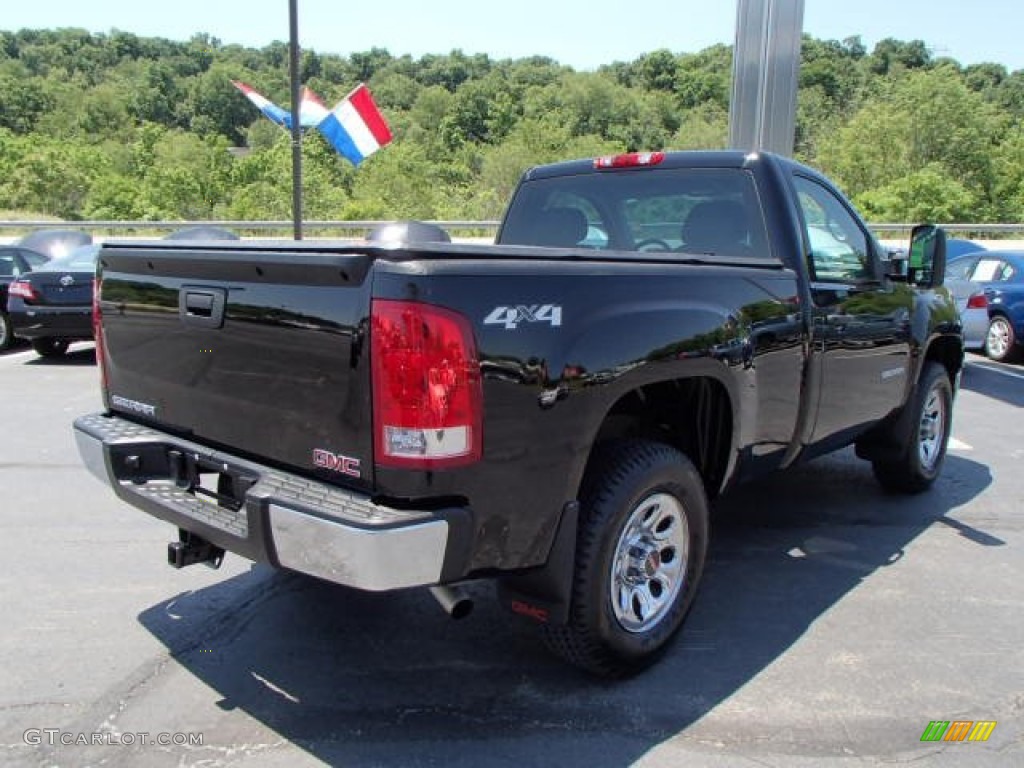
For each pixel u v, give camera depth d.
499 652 3.35
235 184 39.75
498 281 2.49
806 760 2.67
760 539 4.65
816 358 3.93
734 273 3.42
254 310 2.69
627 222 4.48
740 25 10.12
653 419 3.52
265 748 2.70
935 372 5.26
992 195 45.75
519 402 2.53
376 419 2.39
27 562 4.20
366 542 2.29
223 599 3.81
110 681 3.09
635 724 2.86
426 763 2.63
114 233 22.59
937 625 3.63
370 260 2.37
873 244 4.65
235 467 2.79
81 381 9.17
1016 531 4.81
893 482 5.36
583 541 2.86
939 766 2.66
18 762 2.61
